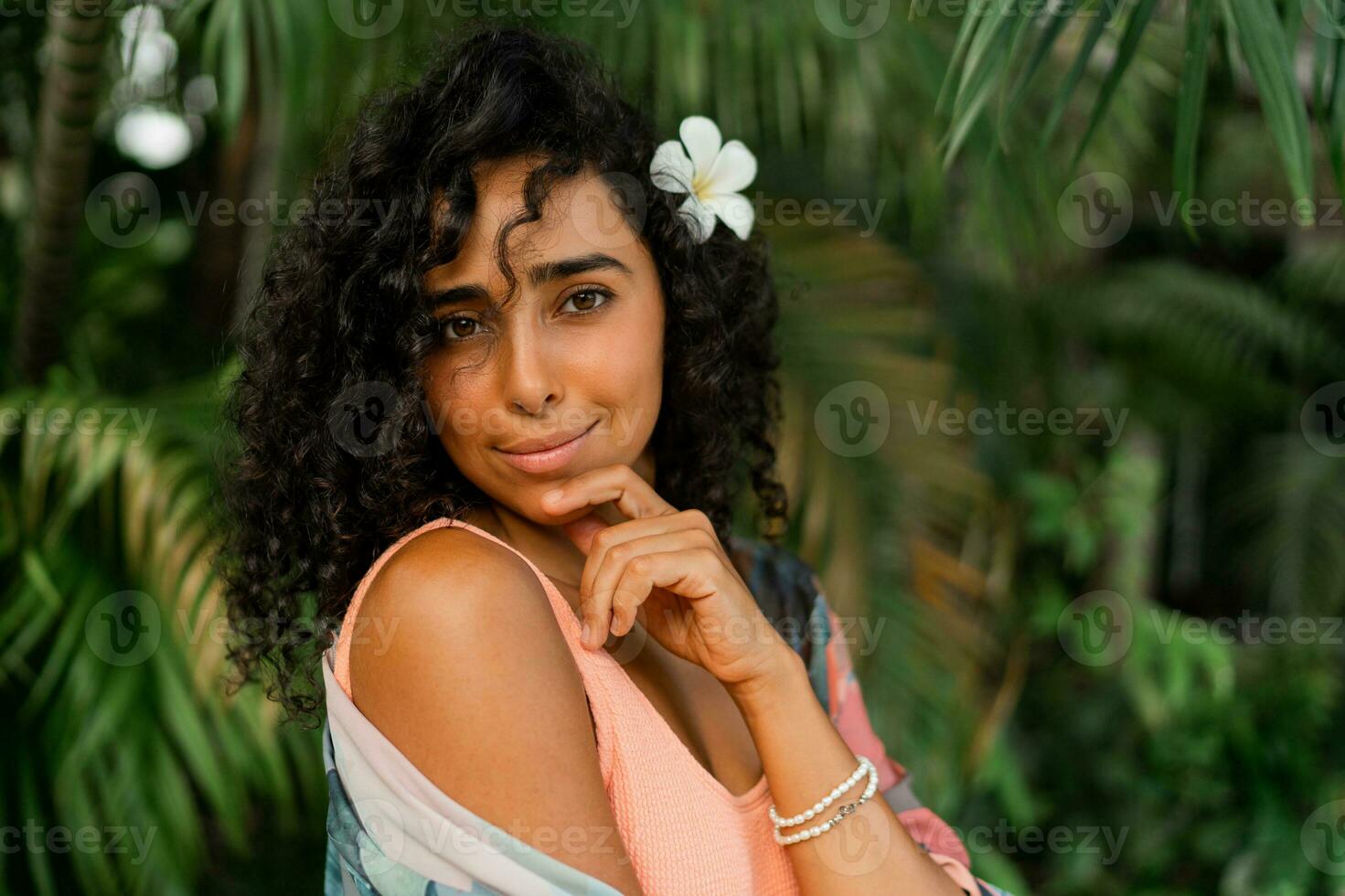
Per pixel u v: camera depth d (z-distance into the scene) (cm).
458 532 73
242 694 152
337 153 93
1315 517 327
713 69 176
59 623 160
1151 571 369
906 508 195
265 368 88
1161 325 310
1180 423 330
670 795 76
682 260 87
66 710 149
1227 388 328
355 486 82
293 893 209
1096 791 259
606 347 78
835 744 81
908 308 207
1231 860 242
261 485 89
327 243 81
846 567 188
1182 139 90
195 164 272
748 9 174
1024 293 269
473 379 77
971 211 210
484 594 69
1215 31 108
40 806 155
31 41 203
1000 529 253
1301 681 265
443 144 73
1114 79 92
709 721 87
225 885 205
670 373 93
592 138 78
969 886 94
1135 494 257
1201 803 250
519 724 67
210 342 248
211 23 138
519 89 75
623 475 80
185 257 272
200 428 163
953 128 92
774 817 81
